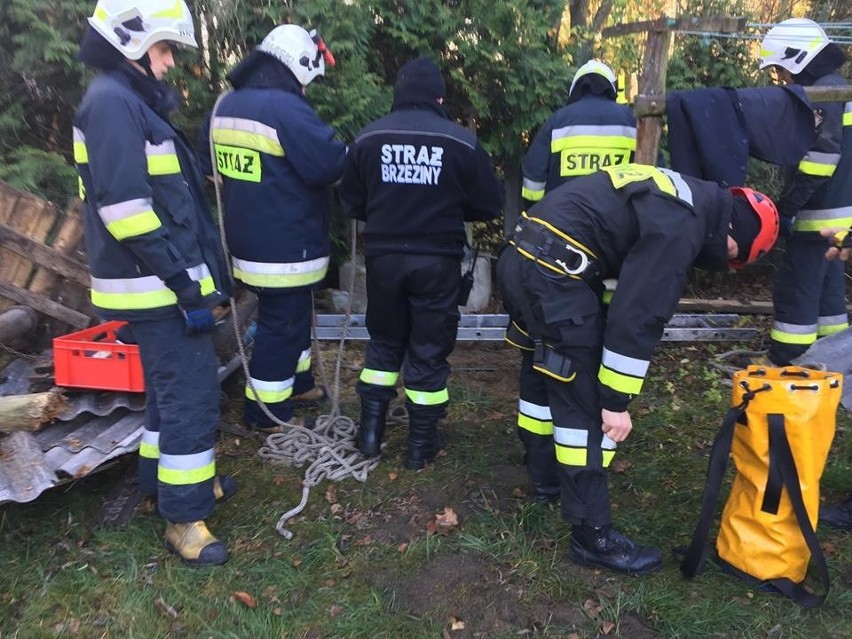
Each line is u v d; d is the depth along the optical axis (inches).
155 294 108.0
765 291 238.5
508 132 202.7
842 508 130.9
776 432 107.2
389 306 139.8
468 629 106.9
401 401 173.6
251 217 140.9
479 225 238.8
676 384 186.7
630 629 106.5
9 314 149.0
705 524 111.5
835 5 233.8
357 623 107.5
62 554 120.3
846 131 158.7
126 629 105.9
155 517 129.0
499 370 192.1
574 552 118.9
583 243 103.1
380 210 134.5
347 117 175.8
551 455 130.6
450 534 126.4
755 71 225.8
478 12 186.5
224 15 173.2
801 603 110.3
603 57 216.4
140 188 99.7
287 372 154.3
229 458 148.9
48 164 168.7
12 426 128.4
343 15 173.8
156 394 115.0
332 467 145.0
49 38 163.8
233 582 115.2
